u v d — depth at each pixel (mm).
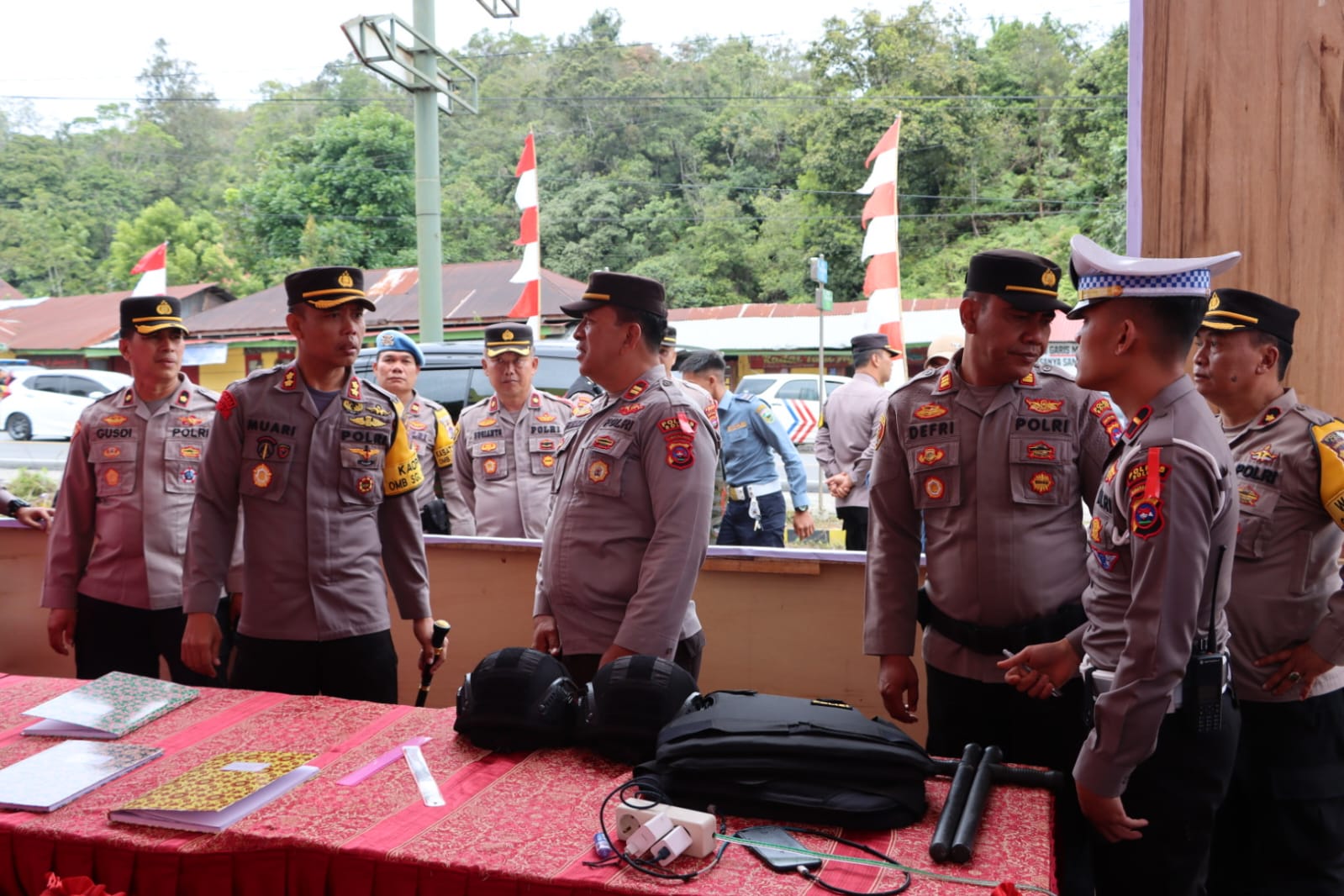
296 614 2619
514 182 31953
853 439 5266
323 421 2662
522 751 1877
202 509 2635
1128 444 1695
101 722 2029
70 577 3312
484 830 1544
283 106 38125
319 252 26672
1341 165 2363
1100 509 1789
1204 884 1820
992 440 2227
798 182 27828
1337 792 2287
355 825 1562
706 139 30984
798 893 1363
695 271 27125
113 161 36312
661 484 2305
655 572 2256
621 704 1812
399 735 1989
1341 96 2348
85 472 3311
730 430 5500
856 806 1540
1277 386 2297
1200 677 1664
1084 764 1643
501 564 3553
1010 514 2203
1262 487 2229
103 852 1547
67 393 16062
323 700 2209
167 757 1879
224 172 35000
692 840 1445
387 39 8359
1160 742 1728
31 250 31953
